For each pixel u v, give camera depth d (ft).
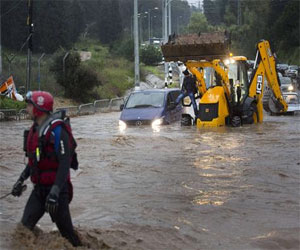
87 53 254.88
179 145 51.13
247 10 330.95
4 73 140.26
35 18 239.50
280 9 315.99
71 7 297.33
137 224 24.82
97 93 153.48
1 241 19.70
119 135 60.85
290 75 188.34
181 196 30.45
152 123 71.82
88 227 24.09
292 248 22.12
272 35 292.40
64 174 18.47
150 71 239.71
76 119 95.09
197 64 72.28
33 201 19.57
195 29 351.25
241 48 314.35
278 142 52.85
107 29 320.50
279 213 27.04
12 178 35.83
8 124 87.45
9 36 233.35
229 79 72.28
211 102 70.49
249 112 72.38
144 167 39.40
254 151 46.78
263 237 23.31
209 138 56.80
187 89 74.23
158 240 22.63
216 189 32.17
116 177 35.86
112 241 21.91
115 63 229.04
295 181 34.30
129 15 440.45
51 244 19.29
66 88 140.97
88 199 29.71
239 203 28.89
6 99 107.96
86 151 47.50
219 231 24.16
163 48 71.77
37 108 18.93
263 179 34.83
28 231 19.43
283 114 89.97
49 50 241.14
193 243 22.45
